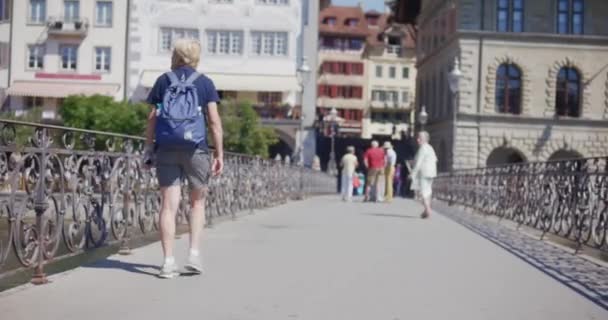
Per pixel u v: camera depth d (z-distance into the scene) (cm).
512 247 1203
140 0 5481
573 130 5294
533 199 1520
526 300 712
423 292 738
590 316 645
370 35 10762
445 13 5778
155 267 852
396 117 10662
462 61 5272
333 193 4950
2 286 734
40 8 5522
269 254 987
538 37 5275
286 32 5497
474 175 2384
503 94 5303
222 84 5419
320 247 1079
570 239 1203
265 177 2067
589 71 5294
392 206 2509
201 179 785
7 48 5522
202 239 1166
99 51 5506
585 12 5284
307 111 5534
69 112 4769
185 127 756
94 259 950
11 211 663
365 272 852
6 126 652
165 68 5494
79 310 614
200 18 5481
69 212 798
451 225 1656
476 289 766
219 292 707
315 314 621
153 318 592
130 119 4734
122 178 957
